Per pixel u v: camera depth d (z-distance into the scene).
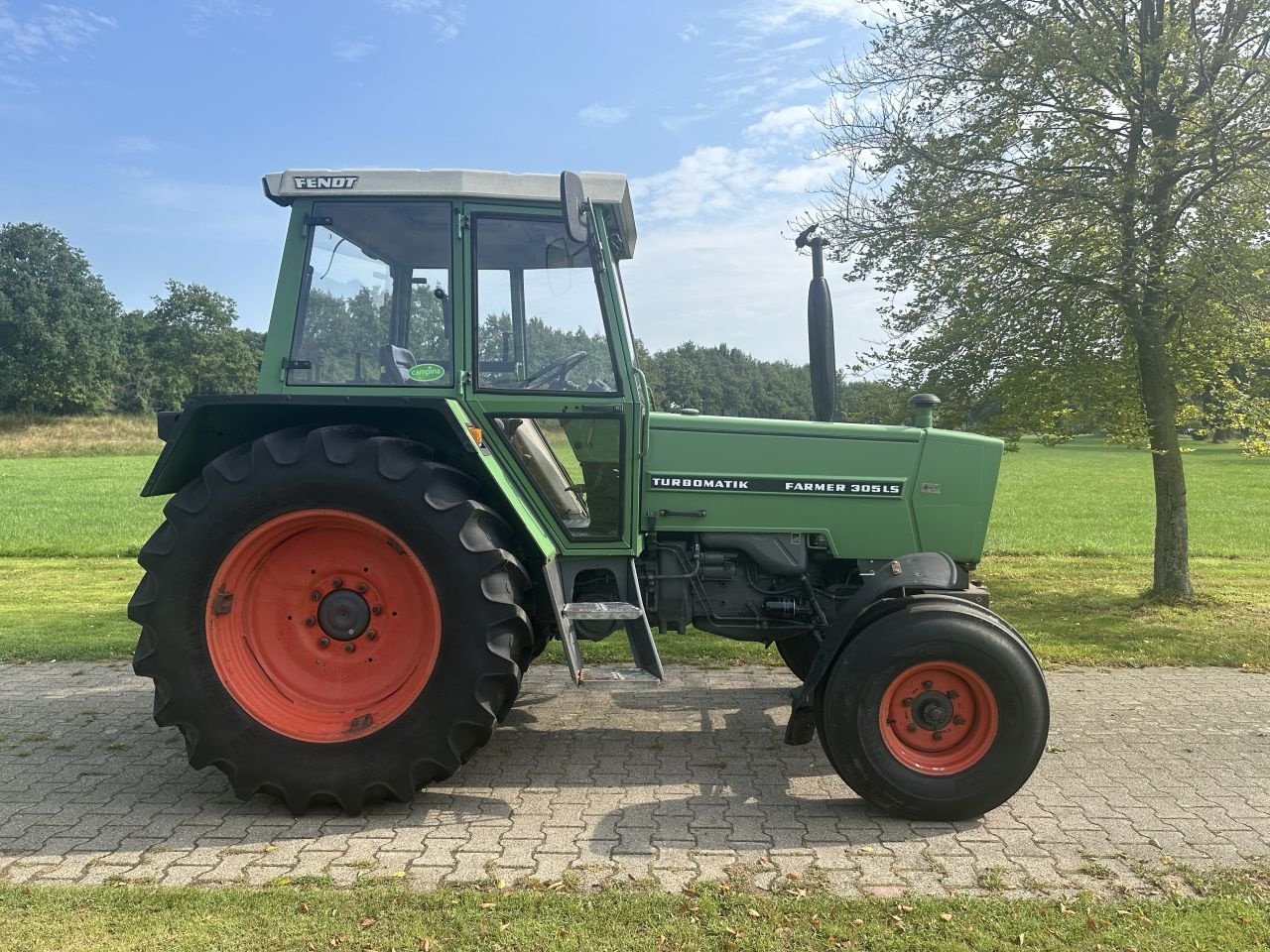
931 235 6.99
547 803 3.46
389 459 3.31
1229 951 2.42
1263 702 4.80
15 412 58.97
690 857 2.99
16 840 3.10
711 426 4.09
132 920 2.53
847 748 3.30
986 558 10.62
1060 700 4.84
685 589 4.16
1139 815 3.36
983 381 7.46
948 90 7.01
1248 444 7.48
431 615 3.34
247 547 3.34
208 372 68.50
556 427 3.97
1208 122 6.15
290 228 3.70
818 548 4.22
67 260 64.88
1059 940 2.47
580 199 3.32
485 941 2.44
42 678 5.26
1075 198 6.59
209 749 3.28
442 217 3.72
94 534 13.12
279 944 2.42
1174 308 6.59
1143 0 6.67
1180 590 7.51
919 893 2.74
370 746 3.28
